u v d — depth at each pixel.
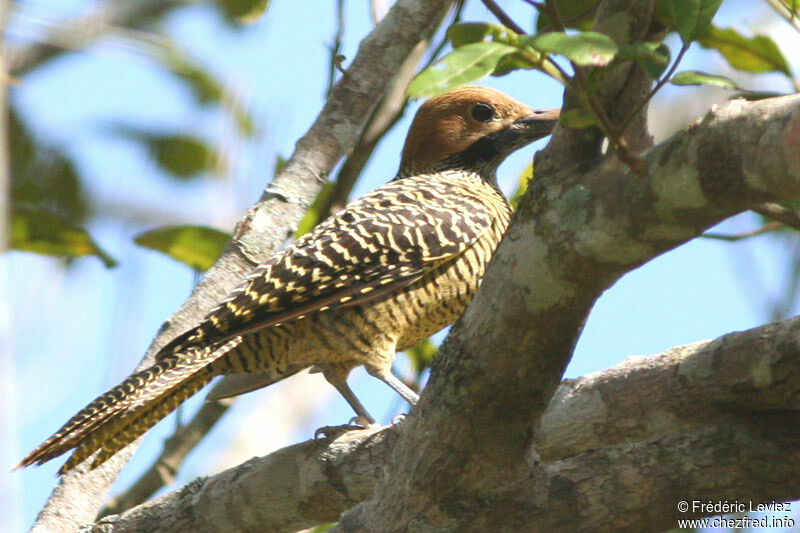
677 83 6.47
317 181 12.09
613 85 6.91
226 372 12.06
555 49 5.89
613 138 6.41
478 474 8.26
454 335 7.87
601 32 6.98
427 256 12.12
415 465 8.32
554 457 9.02
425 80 6.05
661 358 8.68
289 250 11.98
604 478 8.38
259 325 11.48
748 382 8.19
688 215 6.59
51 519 10.93
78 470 11.27
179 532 10.52
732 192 6.38
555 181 7.09
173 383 10.93
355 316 11.97
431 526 8.51
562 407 8.93
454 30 8.62
